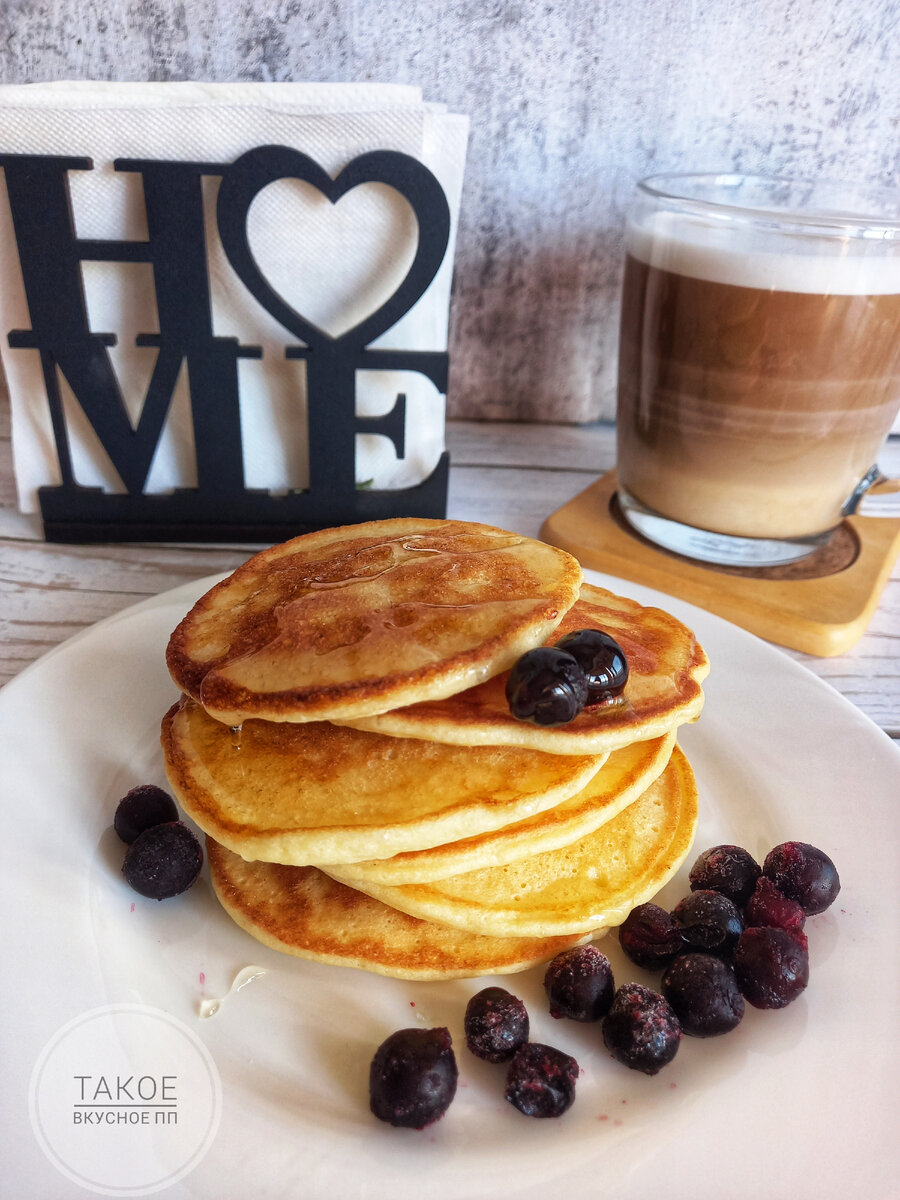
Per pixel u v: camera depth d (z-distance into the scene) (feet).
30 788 0.66
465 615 0.61
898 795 0.69
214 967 0.59
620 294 1.26
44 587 0.94
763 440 0.91
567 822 0.61
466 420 1.38
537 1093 0.52
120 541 1.03
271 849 0.58
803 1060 0.53
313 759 0.63
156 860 0.61
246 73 1.07
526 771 0.61
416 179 0.87
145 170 0.85
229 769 0.64
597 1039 0.57
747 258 0.83
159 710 0.75
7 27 1.03
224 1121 0.50
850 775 0.71
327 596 0.65
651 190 0.93
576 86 1.10
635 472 1.03
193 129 0.86
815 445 0.91
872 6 1.05
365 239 0.92
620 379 1.04
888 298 0.83
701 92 1.11
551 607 0.61
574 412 1.37
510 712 0.58
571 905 0.62
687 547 1.02
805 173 1.17
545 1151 0.50
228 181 0.86
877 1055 0.53
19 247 0.87
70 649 0.78
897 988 0.57
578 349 1.31
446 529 0.79
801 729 0.75
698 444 0.94
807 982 0.57
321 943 0.60
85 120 0.84
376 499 1.03
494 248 1.22
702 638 0.84
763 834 0.69
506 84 1.10
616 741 0.60
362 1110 0.52
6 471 1.15
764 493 0.95
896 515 1.01
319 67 1.07
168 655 0.66
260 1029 0.56
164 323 0.92
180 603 0.84
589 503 1.13
